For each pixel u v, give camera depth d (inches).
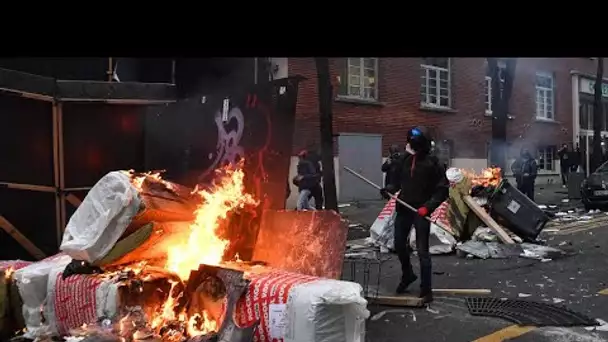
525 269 284.0
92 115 258.7
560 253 316.5
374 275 275.0
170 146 272.7
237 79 318.7
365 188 630.5
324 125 371.9
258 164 232.2
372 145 639.1
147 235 169.3
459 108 746.2
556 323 192.9
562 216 507.2
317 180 435.5
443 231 330.0
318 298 142.5
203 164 259.1
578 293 234.5
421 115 697.0
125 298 160.1
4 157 235.1
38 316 177.8
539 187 852.6
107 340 147.7
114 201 165.5
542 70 895.7
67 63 262.8
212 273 164.4
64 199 250.4
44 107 245.8
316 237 192.5
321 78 374.3
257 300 150.9
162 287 168.6
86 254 166.2
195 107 266.1
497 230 335.6
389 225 340.2
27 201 241.8
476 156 763.4
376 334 185.3
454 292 235.3
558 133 927.7
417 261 310.7
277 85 228.8
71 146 253.3
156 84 267.6
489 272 278.2
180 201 180.5
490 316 202.8
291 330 144.6
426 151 222.4
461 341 177.0
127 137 267.3
